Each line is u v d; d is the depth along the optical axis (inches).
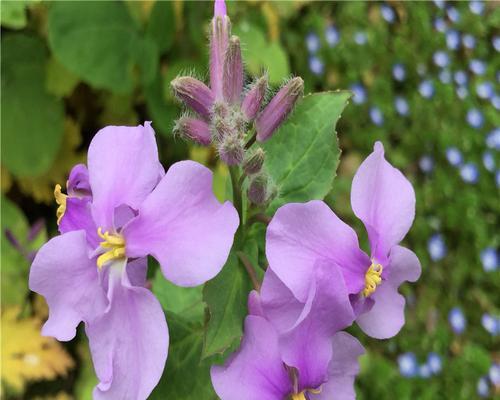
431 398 10.3
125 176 4.0
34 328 8.7
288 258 3.8
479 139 12.6
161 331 3.8
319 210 3.9
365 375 10.0
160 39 8.8
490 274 11.7
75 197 4.2
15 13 7.7
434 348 10.8
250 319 3.9
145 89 9.1
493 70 14.0
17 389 8.9
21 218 9.0
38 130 8.9
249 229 4.7
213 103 4.2
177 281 3.7
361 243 10.1
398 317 4.5
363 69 12.1
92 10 8.3
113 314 3.9
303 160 5.0
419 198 11.7
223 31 4.4
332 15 12.4
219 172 9.3
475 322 11.7
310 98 5.0
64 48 8.2
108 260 3.9
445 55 13.1
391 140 12.1
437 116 12.6
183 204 3.8
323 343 3.9
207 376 4.7
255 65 9.2
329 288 3.8
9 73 8.8
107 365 3.9
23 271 8.8
